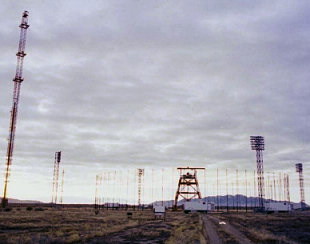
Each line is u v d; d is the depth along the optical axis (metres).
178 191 169.00
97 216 83.25
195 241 31.83
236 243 31.00
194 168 170.50
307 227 53.09
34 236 33.66
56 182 145.12
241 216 97.38
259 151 136.62
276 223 62.56
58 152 142.00
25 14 110.56
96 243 30.08
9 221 55.03
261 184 136.25
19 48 109.69
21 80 108.44
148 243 31.08
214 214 118.69
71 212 109.38
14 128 108.88
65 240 30.77
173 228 48.16
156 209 81.25
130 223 57.16
